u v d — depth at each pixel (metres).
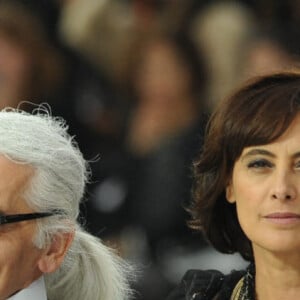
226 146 11.38
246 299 11.60
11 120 11.20
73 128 18.75
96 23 19.41
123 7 19.53
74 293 11.84
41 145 11.12
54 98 18.92
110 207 17.78
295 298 11.18
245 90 11.39
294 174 10.98
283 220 10.95
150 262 17.14
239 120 11.23
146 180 17.77
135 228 17.66
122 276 12.21
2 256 10.98
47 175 11.12
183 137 17.69
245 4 19.50
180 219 17.47
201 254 17.25
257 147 11.10
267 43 18.58
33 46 18.92
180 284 12.16
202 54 19.00
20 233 11.04
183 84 18.91
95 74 19.25
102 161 18.16
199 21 19.28
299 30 19.00
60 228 11.26
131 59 19.20
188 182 17.50
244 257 11.92
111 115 18.91
